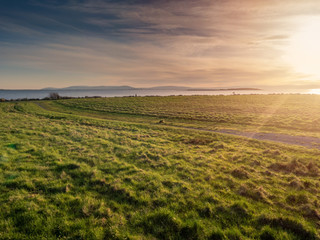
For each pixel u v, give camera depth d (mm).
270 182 9797
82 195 8359
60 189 8719
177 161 12938
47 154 13453
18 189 8594
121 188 8898
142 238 5938
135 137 20859
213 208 7422
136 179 10070
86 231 6195
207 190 8867
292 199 8055
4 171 10305
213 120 35406
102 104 65188
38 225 6383
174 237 6012
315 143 19141
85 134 21031
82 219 6727
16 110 47469
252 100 75875
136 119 38594
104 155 13969
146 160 13156
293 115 38500
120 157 13859
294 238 5844
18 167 10938
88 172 10578
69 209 7312
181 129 26312
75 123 29672
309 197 8180
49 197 8094
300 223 6281
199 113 44250
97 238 5859
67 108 57219
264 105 58469
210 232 6133
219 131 26328
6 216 6770
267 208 7473
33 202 7496
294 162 12008
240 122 32906
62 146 15828
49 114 40125
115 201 8023
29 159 12289
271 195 8375
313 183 9453
